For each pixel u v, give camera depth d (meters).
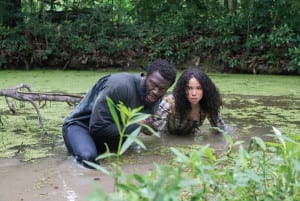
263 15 9.72
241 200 1.64
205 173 1.57
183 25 10.36
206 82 3.64
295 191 1.57
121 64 10.27
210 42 9.88
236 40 9.72
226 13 10.52
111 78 3.18
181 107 3.67
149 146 3.51
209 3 10.78
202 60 10.07
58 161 3.10
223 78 8.59
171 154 3.28
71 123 3.34
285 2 9.58
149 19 11.01
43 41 10.45
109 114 3.12
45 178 2.75
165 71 3.12
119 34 10.54
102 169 1.35
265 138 3.73
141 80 3.21
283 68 9.41
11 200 2.41
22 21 10.73
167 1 10.94
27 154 3.28
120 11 10.77
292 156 1.56
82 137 3.19
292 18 9.68
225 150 3.35
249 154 1.70
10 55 10.34
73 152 3.17
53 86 7.25
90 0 11.04
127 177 1.35
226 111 5.00
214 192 1.73
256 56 9.66
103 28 10.47
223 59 9.73
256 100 5.82
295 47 9.16
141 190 1.27
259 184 1.63
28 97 4.14
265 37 9.65
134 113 1.39
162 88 3.15
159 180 1.21
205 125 4.30
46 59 10.38
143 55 10.29
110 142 3.26
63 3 11.57
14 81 7.94
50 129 4.09
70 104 4.51
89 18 10.60
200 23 10.38
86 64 10.34
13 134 3.90
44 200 2.40
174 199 1.12
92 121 3.15
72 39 10.25
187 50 10.09
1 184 2.65
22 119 4.53
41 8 10.84
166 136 3.84
